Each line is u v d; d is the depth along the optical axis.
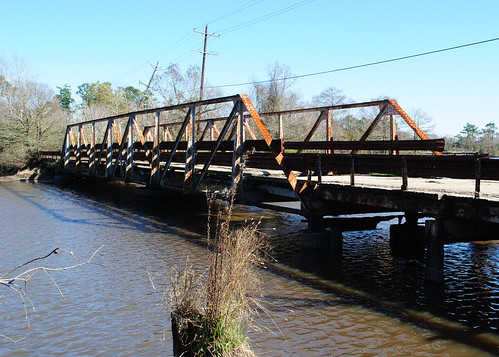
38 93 37.69
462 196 5.92
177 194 19.55
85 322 5.45
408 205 6.80
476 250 9.41
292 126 31.75
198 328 3.69
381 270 7.71
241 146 10.11
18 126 36.69
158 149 15.24
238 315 3.79
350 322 5.41
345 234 11.12
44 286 6.86
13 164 34.38
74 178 30.56
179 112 41.50
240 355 3.60
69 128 28.94
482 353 4.59
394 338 4.96
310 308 5.87
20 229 11.89
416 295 6.39
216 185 12.43
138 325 5.34
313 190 8.95
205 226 12.30
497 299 6.23
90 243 10.06
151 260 8.44
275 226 12.30
